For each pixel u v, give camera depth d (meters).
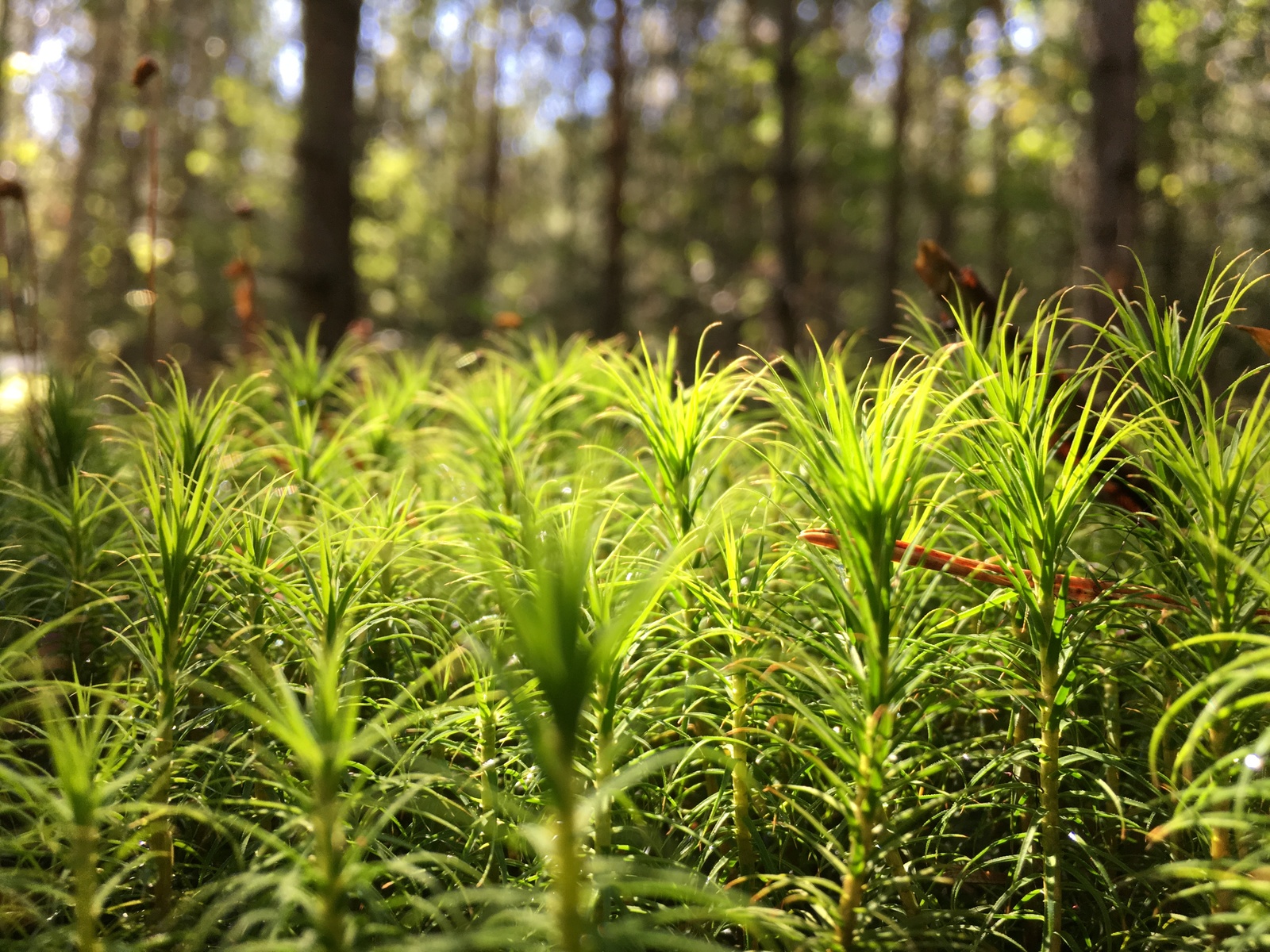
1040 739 0.16
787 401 0.15
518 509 0.21
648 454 0.29
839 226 2.20
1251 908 0.13
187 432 0.19
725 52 1.93
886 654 0.13
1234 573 0.14
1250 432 0.14
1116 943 0.16
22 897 0.13
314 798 0.13
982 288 0.24
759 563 0.17
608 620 0.14
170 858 0.15
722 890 0.14
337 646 0.13
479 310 0.80
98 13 1.45
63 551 0.21
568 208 3.14
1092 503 0.16
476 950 0.13
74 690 0.19
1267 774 0.14
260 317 0.48
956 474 0.16
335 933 0.12
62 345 1.34
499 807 0.15
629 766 0.15
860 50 2.07
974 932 0.15
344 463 0.26
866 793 0.13
